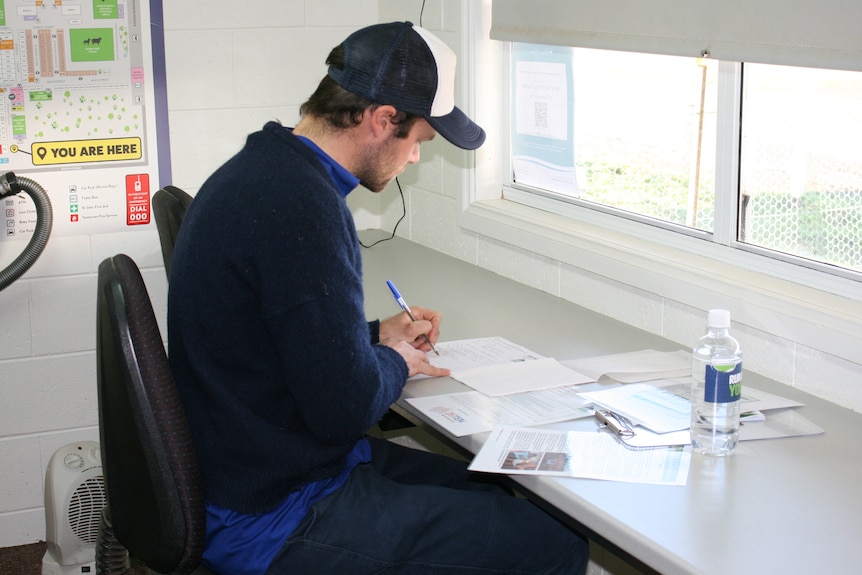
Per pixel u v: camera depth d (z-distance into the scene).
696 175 2.02
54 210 2.71
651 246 2.09
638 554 1.16
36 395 2.79
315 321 1.37
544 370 1.77
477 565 1.52
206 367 1.45
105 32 2.67
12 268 2.50
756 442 1.45
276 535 1.46
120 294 1.41
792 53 1.57
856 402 1.60
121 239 2.79
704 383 1.40
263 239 1.37
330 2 2.92
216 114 2.84
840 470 1.35
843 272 1.71
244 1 2.81
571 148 2.40
